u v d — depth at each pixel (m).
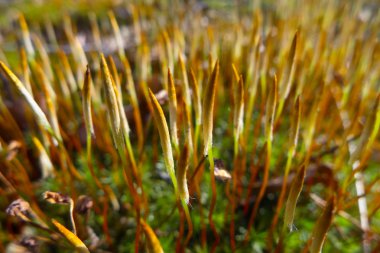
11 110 0.06
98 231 0.05
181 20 0.07
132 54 0.08
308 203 0.05
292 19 0.06
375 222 0.05
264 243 0.05
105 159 0.06
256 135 0.05
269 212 0.05
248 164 0.06
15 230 0.05
